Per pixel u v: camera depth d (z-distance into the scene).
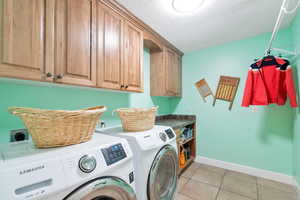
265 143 2.00
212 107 2.43
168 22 1.70
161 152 1.14
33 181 0.50
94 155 0.69
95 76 1.17
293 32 1.70
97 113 0.86
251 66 1.86
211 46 2.43
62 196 0.55
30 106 1.10
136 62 1.61
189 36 2.07
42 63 0.87
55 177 0.55
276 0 1.34
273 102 1.72
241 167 2.15
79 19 1.06
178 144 1.95
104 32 1.25
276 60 1.70
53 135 0.71
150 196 1.00
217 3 1.37
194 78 2.62
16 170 0.49
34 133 0.71
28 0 0.82
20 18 0.79
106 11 1.28
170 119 2.69
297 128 1.64
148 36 1.85
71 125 0.75
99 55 1.20
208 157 2.45
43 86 1.18
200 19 1.64
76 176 0.60
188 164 2.42
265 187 1.76
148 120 1.29
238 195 1.61
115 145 0.83
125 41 1.47
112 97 1.75
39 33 0.86
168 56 2.32
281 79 1.69
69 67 0.99
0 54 0.72
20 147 0.75
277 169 1.91
